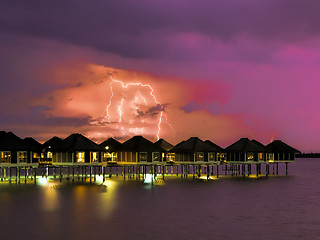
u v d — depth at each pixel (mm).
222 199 54906
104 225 37250
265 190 67000
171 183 78312
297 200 54531
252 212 44531
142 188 67938
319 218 41062
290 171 144875
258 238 32719
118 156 78875
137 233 34250
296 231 35156
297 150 106000
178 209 46156
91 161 73562
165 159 87188
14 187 68000
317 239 32500
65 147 72688
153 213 43469
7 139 66188
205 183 79000
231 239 32344
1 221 38875
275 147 105688
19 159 66250
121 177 93875
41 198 54156
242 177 99312
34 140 84812
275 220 39906
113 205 48656
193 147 85625
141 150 77125
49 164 77500
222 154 99000
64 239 32344
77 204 49188
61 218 40375
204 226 37000
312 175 111625
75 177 91938
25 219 39812
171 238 32625
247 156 95750
